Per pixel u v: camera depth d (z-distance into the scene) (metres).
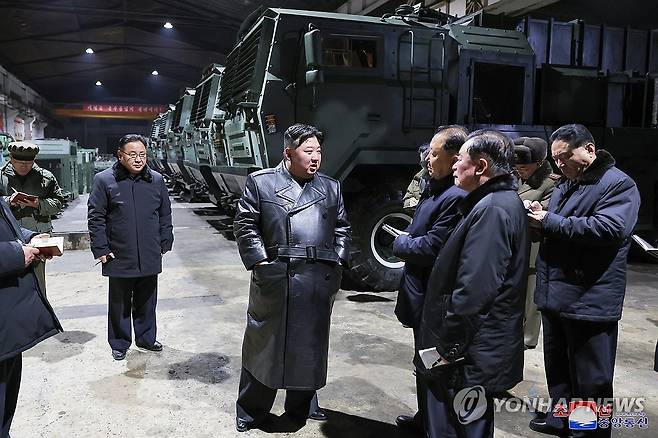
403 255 2.45
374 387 3.25
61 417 2.82
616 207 2.29
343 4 18.70
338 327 4.30
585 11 10.77
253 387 2.66
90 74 37.78
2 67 25.94
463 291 1.86
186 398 3.06
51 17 23.30
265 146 4.96
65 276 5.93
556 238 2.41
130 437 2.64
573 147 2.40
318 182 2.64
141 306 3.73
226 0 21.14
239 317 4.56
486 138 1.93
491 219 1.85
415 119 5.31
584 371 2.44
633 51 6.66
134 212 3.49
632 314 4.77
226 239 8.41
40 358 3.61
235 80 6.01
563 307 2.42
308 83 4.80
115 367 3.48
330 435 2.69
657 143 6.29
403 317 2.53
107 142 47.09
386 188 5.29
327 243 2.57
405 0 14.40
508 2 10.45
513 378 1.93
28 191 3.79
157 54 32.50
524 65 5.77
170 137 13.79
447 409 2.15
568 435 2.68
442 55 5.35
